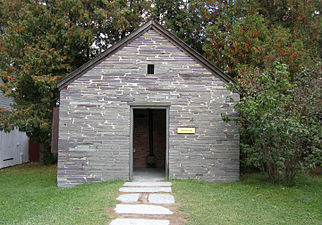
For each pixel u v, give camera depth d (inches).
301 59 495.2
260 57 495.2
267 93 340.8
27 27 539.5
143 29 399.5
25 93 584.4
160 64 399.2
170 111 395.5
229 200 299.4
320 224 238.5
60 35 564.1
